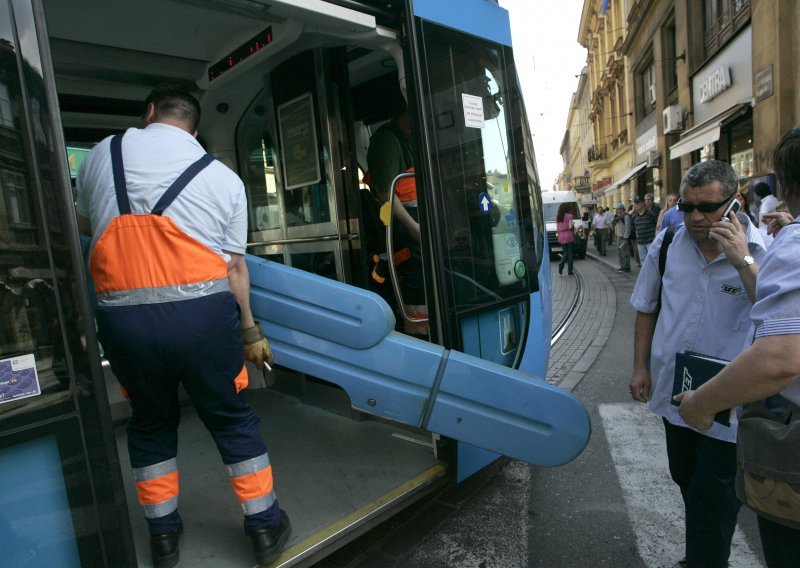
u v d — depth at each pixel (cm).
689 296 205
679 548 253
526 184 328
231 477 204
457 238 268
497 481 325
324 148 327
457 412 230
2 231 140
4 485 140
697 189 191
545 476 328
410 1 254
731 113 1207
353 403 238
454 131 274
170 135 195
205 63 349
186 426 358
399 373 229
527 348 315
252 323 217
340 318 231
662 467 329
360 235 331
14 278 141
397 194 331
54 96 149
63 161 149
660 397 215
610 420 401
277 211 383
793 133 137
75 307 150
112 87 356
